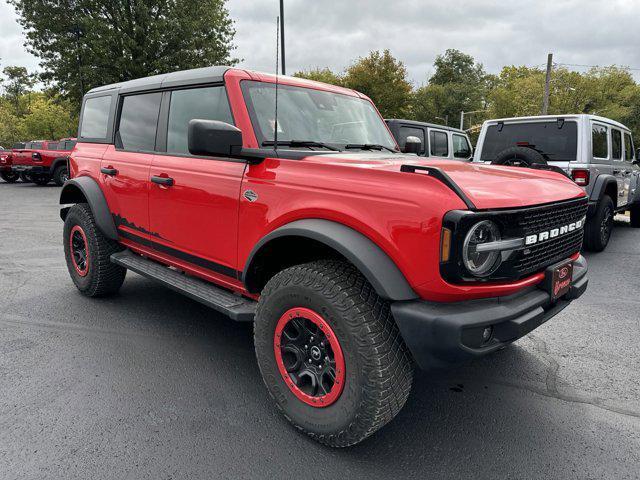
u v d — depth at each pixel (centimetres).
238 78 296
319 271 227
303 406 240
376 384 210
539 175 287
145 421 255
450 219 193
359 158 263
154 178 337
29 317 404
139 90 380
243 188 272
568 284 258
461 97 7944
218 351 344
